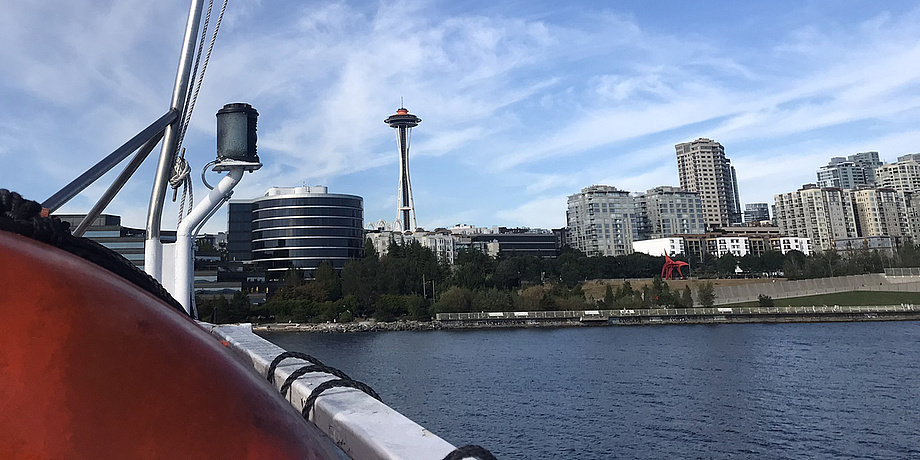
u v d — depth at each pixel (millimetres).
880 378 40688
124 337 1192
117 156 6109
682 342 64188
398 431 1686
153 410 1096
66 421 1008
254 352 3637
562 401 35875
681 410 33500
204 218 10375
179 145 8109
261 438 1179
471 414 33344
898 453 26062
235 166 10336
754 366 46906
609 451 26734
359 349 63156
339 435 1865
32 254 1275
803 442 27750
